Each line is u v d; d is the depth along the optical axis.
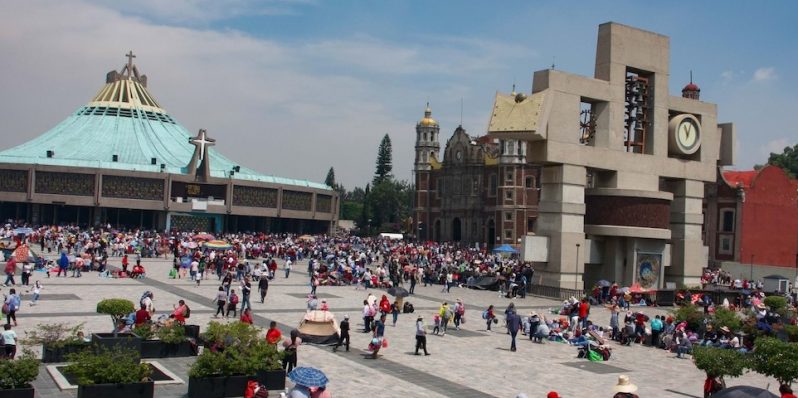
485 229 139.12
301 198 139.75
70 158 132.25
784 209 93.38
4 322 31.17
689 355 33.06
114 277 53.25
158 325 26.72
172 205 123.69
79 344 23.81
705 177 61.03
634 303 52.75
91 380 18.62
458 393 22.88
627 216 54.56
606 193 54.78
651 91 58.00
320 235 135.25
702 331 35.75
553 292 52.56
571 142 53.03
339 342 29.31
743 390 16.44
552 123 51.91
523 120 50.97
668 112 59.56
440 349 30.86
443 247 109.00
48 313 34.41
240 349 21.16
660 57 58.06
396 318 37.62
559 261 53.22
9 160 119.69
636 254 55.38
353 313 40.38
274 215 134.25
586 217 56.19
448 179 148.62
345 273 57.22
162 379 21.88
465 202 143.50
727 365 21.67
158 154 142.75
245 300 36.84
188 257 60.69
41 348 26.11
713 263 91.62
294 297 46.22
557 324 36.38
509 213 132.50
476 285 59.03
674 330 34.88
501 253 104.38
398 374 25.28
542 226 54.66
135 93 156.38
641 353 33.41
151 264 67.00
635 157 56.50
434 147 155.00
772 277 65.88
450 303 47.88
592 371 28.02
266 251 83.81
